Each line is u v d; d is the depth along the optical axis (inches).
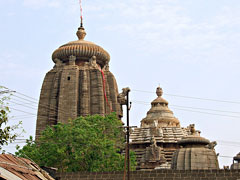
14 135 1197.1
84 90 3890.3
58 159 2479.1
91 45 4244.6
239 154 2549.2
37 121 3941.9
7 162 1218.6
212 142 2477.9
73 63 4084.6
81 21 4456.2
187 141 2144.4
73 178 1651.1
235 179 1509.6
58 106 3868.1
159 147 3206.2
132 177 1604.3
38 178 1286.9
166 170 1579.7
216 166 2042.3
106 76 4173.2
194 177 1546.5
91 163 2454.5
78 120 2755.9
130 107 1754.4
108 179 1630.2
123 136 2878.9
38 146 2743.6
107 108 3956.7
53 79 4082.2
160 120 3730.3
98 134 2628.0
